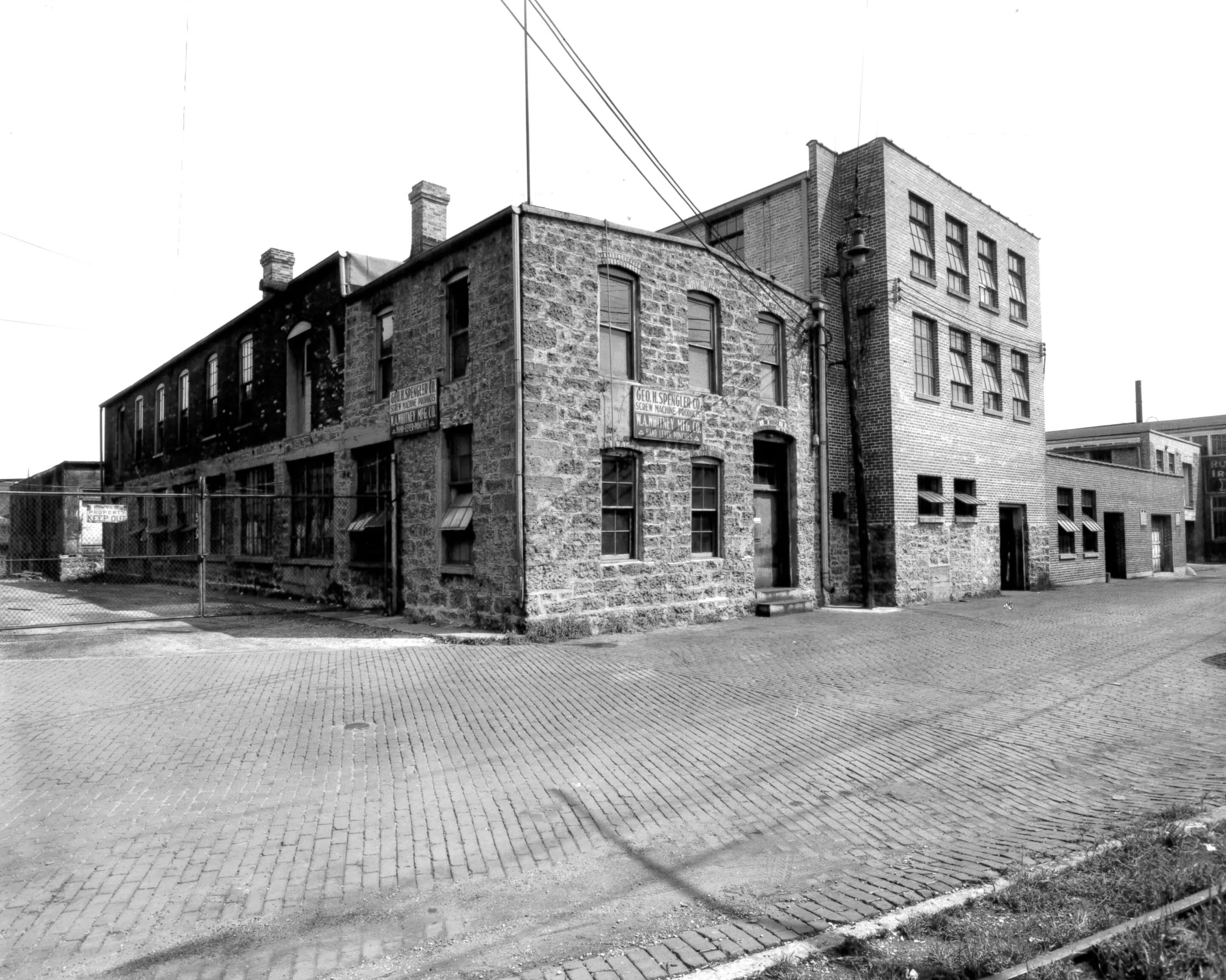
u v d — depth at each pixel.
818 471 18.58
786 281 20.03
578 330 14.23
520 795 6.22
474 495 14.41
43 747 7.46
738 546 16.53
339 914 4.36
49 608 18.67
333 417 18.58
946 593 20.20
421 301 15.95
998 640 13.38
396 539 16.31
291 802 6.09
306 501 19.78
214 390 24.56
